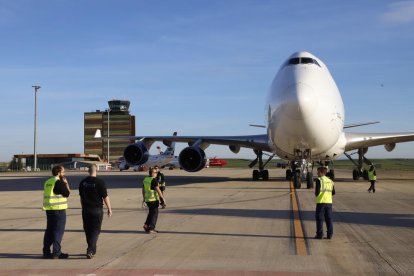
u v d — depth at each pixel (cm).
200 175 4672
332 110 2064
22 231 1151
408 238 998
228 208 1576
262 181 3259
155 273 726
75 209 1634
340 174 4994
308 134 2039
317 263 779
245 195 2056
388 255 834
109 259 827
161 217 1371
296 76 2067
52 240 852
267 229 1135
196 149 2647
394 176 4434
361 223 1214
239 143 2844
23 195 2252
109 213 878
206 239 1009
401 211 1466
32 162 9419
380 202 1738
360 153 3206
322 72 2170
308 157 2378
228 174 5047
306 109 1927
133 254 865
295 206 1616
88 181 864
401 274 704
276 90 2092
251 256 838
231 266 764
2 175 5338
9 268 772
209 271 733
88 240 848
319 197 1001
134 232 1110
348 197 1944
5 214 1500
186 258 827
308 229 1129
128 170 7638
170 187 2628
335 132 2166
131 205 1733
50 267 776
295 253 859
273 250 888
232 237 1030
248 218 1331
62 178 874
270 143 2486
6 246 957
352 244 938
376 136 2605
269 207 1592
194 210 1531
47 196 853
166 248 916
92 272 738
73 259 834
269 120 2178
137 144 2856
